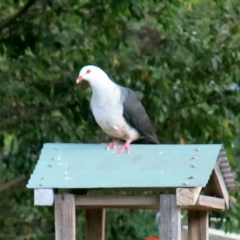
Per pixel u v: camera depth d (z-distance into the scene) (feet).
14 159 42.96
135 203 29.91
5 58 47.42
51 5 43.62
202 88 46.34
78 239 47.70
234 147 49.57
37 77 45.68
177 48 47.09
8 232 49.85
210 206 31.81
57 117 44.29
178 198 28.84
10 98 45.34
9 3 48.83
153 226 52.80
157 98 45.03
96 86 33.12
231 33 47.19
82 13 45.73
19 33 45.14
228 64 46.26
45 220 49.52
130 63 47.03
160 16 46.60
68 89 45.37
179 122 46.52
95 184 29.37
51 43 44.62
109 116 33.14
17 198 47.01
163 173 29.58
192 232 33.96
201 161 30.12
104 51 46.62
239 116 47.09
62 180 29.73
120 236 49.26
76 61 45.85
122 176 29.66
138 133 34.04
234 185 33.96
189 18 49.65
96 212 33.76
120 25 46.60
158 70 45.55
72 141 44.14
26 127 44.11
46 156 31.12
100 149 31.48
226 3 48.26
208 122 46.19
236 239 49.49
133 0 43.91
